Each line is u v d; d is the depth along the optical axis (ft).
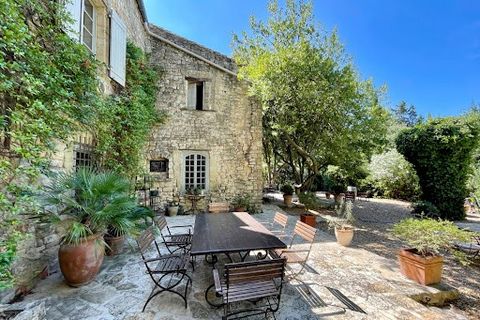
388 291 10.21
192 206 25.36
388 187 44.50
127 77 19.56
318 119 26.73
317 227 22.25
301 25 27.04
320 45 26.58
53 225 9.76
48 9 9.97
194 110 25.89
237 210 26.17
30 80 7.39
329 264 13.03
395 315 8.46
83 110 11.55
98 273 11.19
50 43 9.87
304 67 22.98
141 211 14.38
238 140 27.17
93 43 15.74
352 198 39.22
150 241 10.92
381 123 29.37
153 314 8.20
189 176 25.89
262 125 29.68
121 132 17.71
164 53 25.39
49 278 10.57
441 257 11.16
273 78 23.62
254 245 9.75
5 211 8.12
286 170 52.44
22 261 9.21
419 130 28.09
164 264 9.93
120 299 9.07
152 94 24.12
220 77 26.78
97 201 10.78
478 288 12.05
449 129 26.32
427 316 8.50
